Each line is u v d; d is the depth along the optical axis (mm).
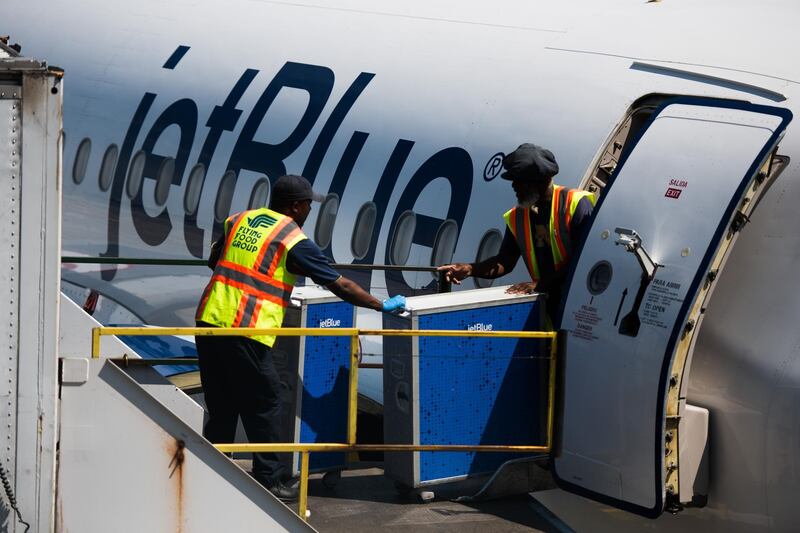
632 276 8391
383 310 8445
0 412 6406
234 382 8273
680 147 8586
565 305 8789
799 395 8281
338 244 13016
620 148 10172
